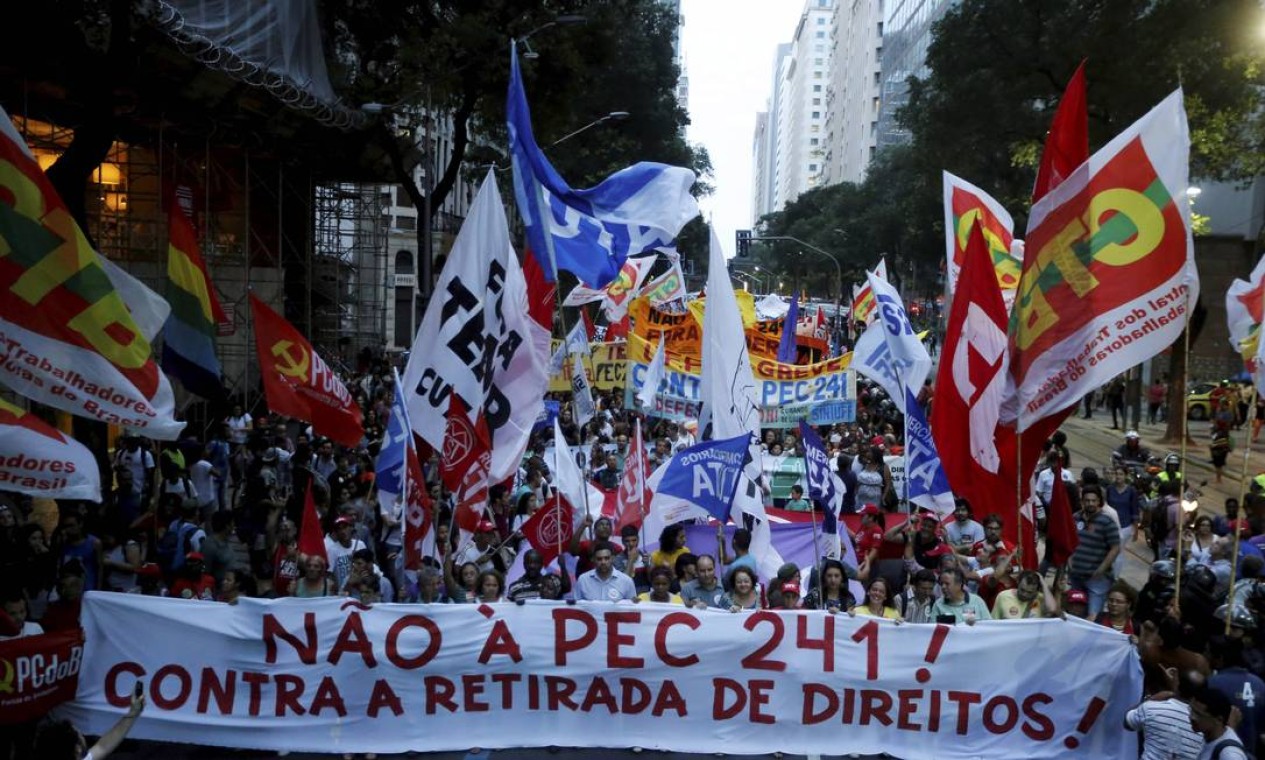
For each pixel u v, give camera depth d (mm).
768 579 11531
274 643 8922
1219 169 33719
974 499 10227
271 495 14758
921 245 62594
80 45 18359
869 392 34406
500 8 30062
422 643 8977
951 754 8852
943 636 8875
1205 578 10016
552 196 10516
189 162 27203
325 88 27297
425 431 10648
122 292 8875
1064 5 32656
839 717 8945
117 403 8312
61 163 14969
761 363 19578
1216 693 6684
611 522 12141
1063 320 9016
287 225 31750
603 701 9016
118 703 8844
